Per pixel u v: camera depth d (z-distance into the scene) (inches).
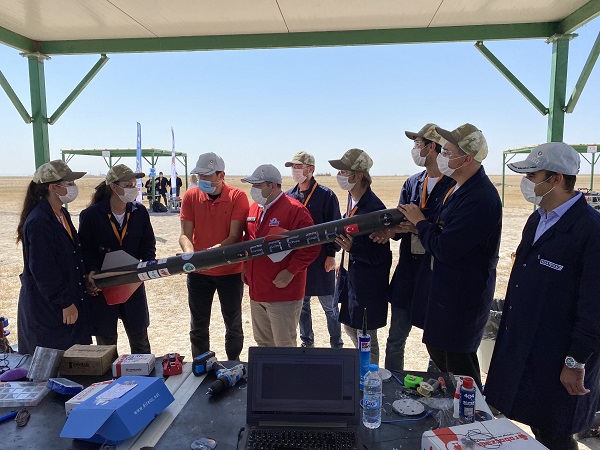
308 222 129.6
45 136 182.2
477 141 93.6
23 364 99.7
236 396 82.9
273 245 120.4
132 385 77.1
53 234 115.3
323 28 163.2
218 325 219.3
